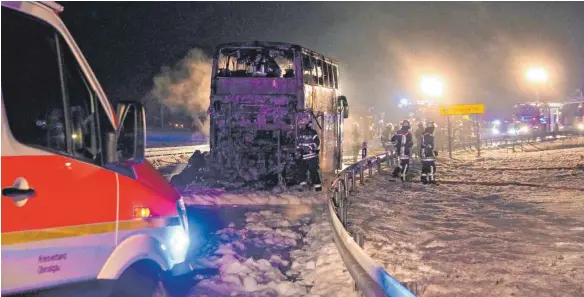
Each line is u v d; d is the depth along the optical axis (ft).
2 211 11.41
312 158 58.59
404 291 14.32
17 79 12.17
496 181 66.28
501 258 28.40
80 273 13.11
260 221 40.14
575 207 44.32
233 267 25.89
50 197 12.40
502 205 46.91
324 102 69.92
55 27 13.20
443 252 29.89
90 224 13.41
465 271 25.99
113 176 14.40
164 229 16.57
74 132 13.41
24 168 11.95
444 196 53.88
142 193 15.61
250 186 57.36
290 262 28.96
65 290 12.76
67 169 12.94
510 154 116.47
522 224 37.68
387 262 27.76
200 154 61.87
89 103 13.92
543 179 66.33
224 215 43.21
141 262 16.84
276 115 59.06
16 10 12.26
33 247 11.98
